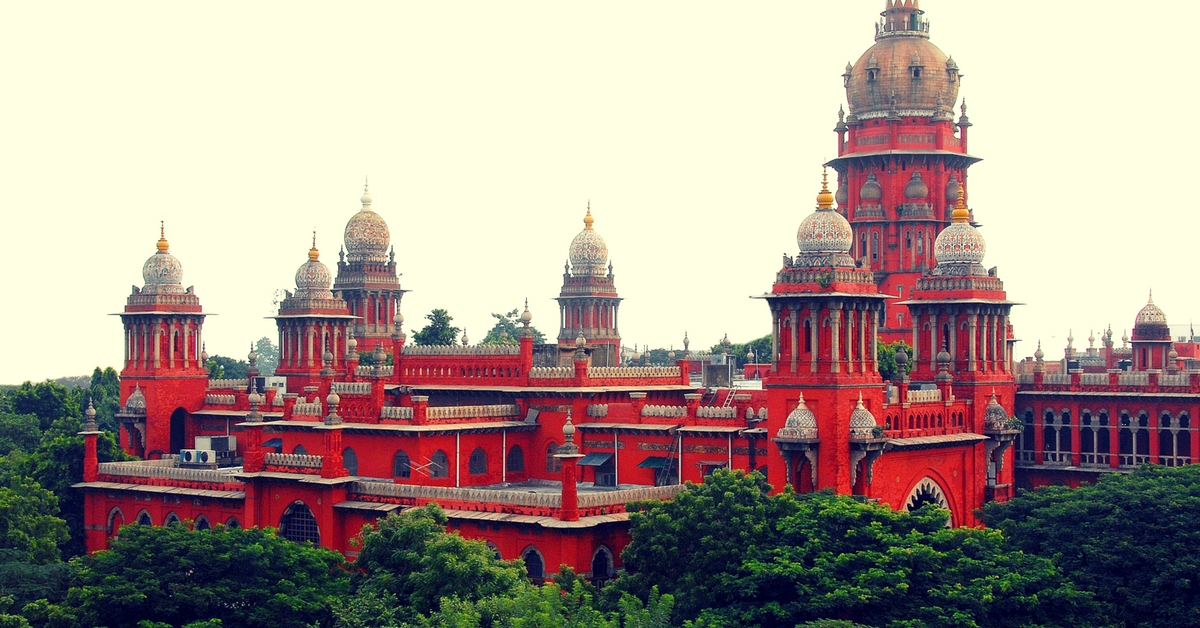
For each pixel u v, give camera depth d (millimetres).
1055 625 75625
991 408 102250
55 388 143250
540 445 104562
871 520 78625
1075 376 108938
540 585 85688
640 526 79438
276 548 83562
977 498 101188
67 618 78188
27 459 113625
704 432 94625
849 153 130375
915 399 96312
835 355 88438
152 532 83000
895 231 127562
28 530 96062
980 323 103938
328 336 135875
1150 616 79875
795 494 84688
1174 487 85875
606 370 105125
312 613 80062
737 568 74562
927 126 128125
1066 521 86250
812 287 89000
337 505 95000
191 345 128000
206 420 127000
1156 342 125750
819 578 72625
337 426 96250
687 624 70688
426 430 97250
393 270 162750
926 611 72375
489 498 89062
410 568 79000
